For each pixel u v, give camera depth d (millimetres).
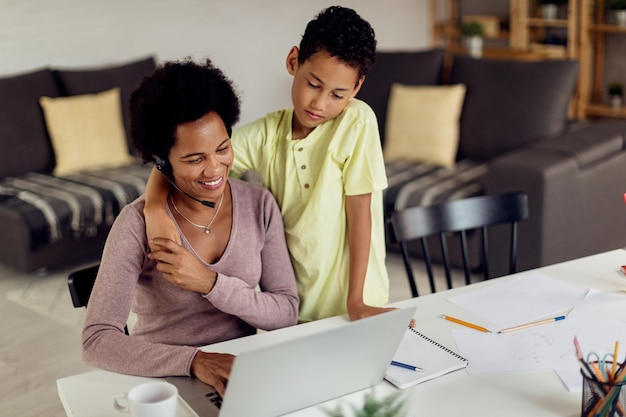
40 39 4863
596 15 6039
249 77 5742
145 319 1791
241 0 5590
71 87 4758
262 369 1289
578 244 3742
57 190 4195
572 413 1384
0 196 4168
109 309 1630
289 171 1851
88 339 1607
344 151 1783
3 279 4109
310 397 1418
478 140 4383
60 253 4070
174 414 1292
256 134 1910
